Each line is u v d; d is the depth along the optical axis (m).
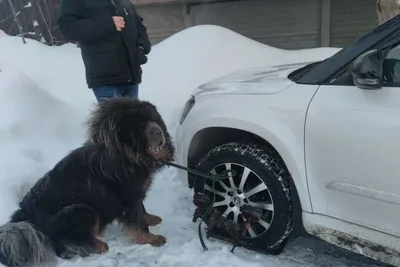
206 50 7.56
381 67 2.47
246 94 3.18
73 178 3.23
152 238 3.45
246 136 3.31
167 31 10.69
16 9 9.85
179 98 6.54
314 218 2.85
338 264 3.11
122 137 3.11
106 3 3.91
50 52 8.07
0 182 3.78
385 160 2.45
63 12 3.86
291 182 2.97
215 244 3.39
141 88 6.86
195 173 3.39
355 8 10.03
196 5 10.45
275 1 10.23
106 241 3.55
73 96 6.39
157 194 4.30
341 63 2.75
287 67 3.82
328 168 2.70
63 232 3.21
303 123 2.80
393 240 2.52
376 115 2.49
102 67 4.00
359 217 2.64
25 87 5.14
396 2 5.09
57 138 5.05
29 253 2.96
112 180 3.22
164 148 3.32
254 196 3.20
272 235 3.12
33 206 3.23
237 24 10.53
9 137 4.56
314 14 10.20
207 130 3.39
